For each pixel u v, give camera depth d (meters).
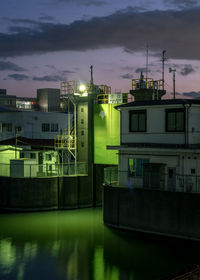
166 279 18.30
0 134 58.78
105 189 39.31
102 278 27.38
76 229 39.31
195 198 33.00
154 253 32.03
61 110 82.75
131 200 36.84
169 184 35.62
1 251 32.88
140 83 45.12
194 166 34.44
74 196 48.56
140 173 37.50
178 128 35.22
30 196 46.94
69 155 49.66
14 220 43.19
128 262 30.22
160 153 36.09
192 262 29.94
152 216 35.41
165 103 35.69
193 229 33.06
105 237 36.41
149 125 36.84
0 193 48.38
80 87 49.28
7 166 52.38
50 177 47.56
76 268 29.25
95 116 47.66
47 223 41.81
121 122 38.78
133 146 37.28
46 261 30.59
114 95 48.09
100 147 47.44
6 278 27.38
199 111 35.75
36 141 55.19
